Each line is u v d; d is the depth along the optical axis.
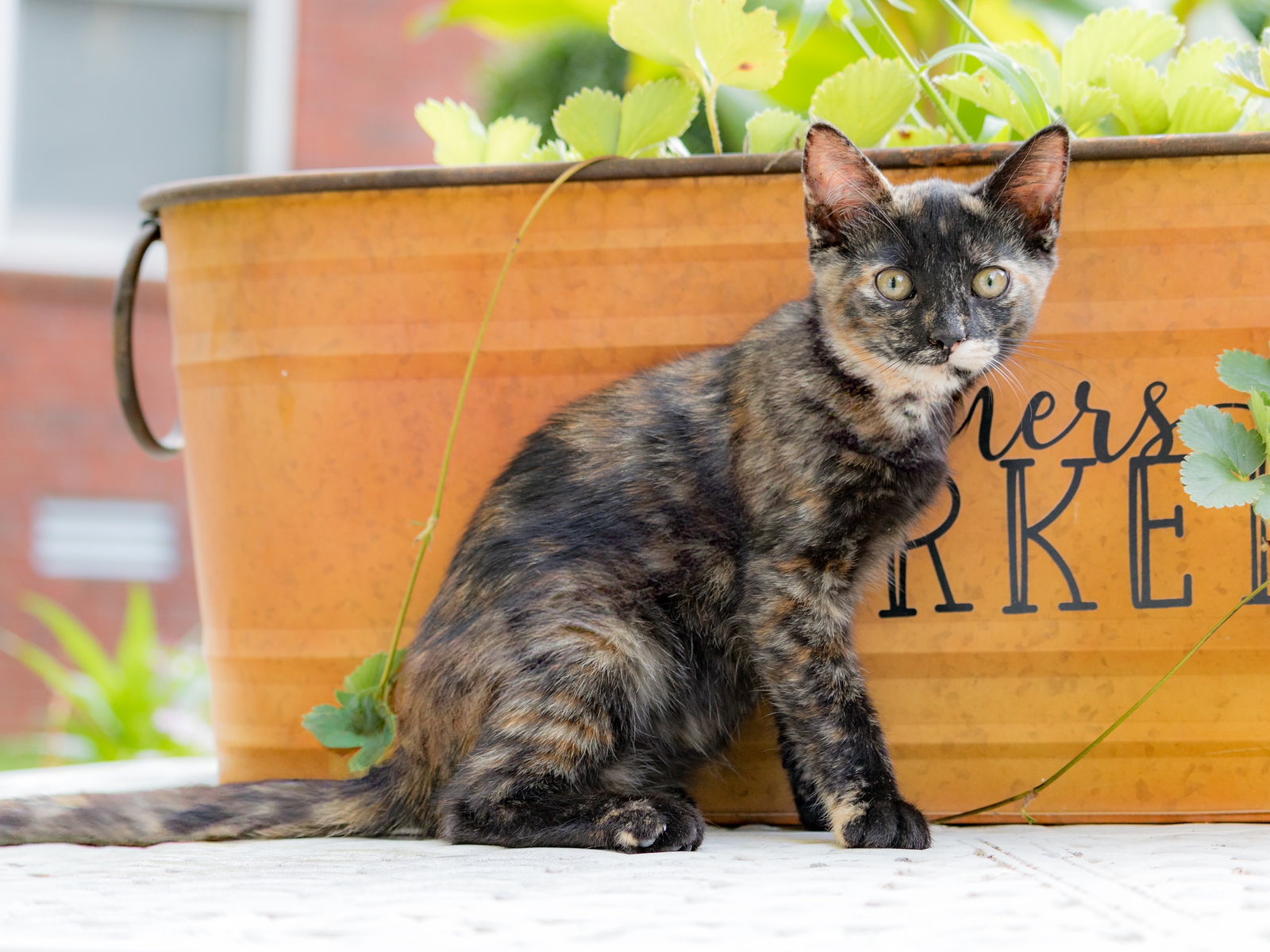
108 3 6.33
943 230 1.90
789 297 1.93
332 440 1.96
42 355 5.99
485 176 1.88
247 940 1.09
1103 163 1.84
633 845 1.63
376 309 1.94
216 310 1.98
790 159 1.88
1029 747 1.87
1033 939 1.09
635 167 1.89
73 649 4.63
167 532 6.07
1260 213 1.81
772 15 1.90
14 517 5.95
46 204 6.33
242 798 1.81
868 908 1.21
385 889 1.32
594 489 1.92
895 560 1.90
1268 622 1.84
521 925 1.15
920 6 2.69
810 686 1.83
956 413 1.91
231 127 6.45
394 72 6.32
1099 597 1.86
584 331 1.93
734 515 1.92
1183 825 1.83
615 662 1.85
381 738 1.85
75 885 1.36
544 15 2.64
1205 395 1.85
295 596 1.98
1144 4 2.50
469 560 1.90
